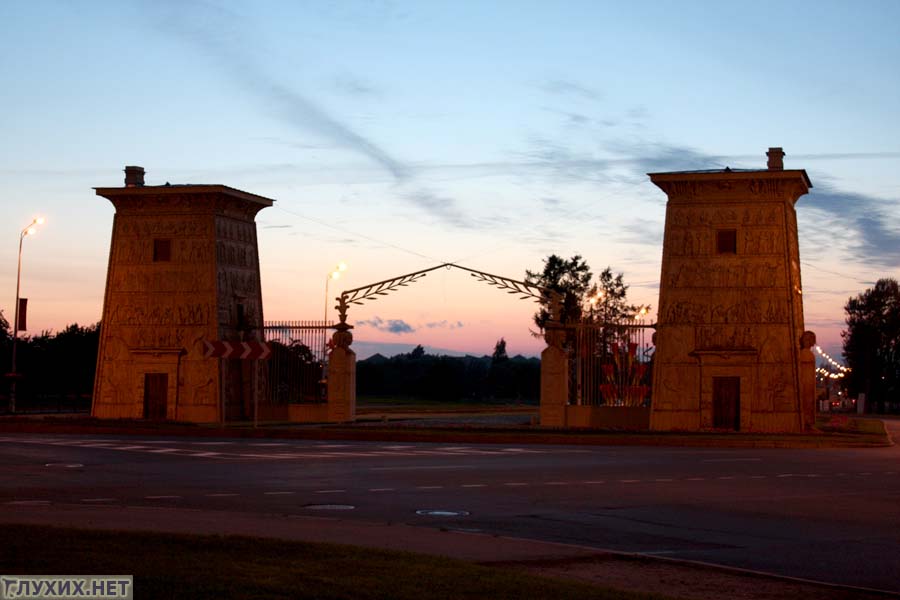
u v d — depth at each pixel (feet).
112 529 46.42
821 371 417.69
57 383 303.68
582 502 67.05
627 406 163.43
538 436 132.67
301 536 48.55
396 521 57.93
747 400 156.76
